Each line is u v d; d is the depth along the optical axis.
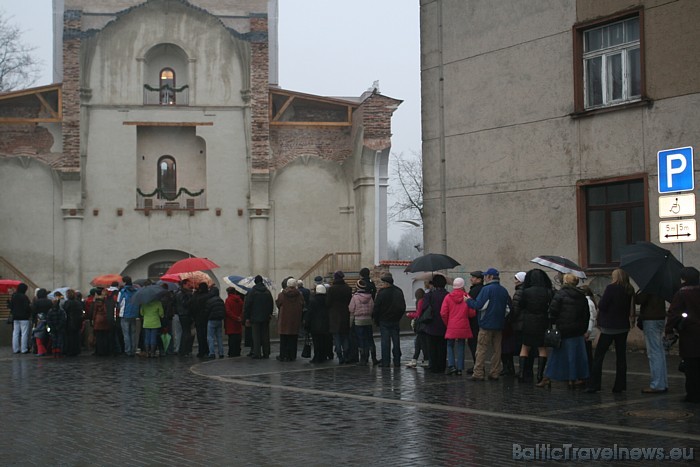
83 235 44.88
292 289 23.31
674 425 11.70
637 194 22.05
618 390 15.08
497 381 17.12
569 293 15.51
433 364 18.98
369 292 21.36
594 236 22.94
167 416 13.26
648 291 14.45
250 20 46.44
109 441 11.22
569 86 23.30
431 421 12.34
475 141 25.58
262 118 46.16
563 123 23.41
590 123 22.80
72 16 44.84
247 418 12.94
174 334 26.52
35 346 27.69
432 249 26.59
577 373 15.57
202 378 18.86
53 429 12.23
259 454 10.27
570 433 11.21
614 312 14.94
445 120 26.39
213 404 14.53
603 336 15.05
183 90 46.28
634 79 22.30
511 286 24.55
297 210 46.91
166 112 45.72
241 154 46.25
